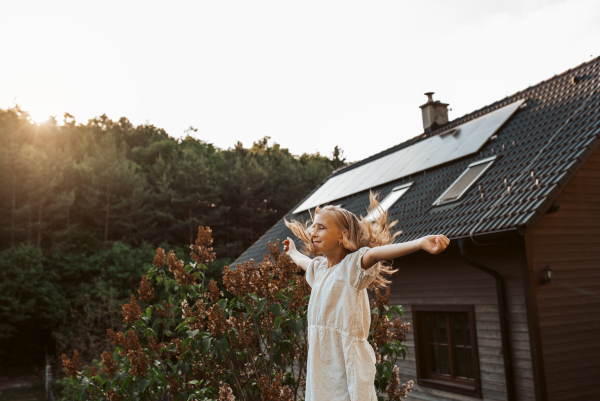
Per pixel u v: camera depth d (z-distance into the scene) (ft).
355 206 36.40
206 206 112.88
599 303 20.47
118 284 76.54
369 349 4.98
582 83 27.14
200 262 12.31
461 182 25.89
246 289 10.15
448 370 23.73
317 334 5.13
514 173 22.49
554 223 20.40
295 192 122.11
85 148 125.70
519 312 19.69
